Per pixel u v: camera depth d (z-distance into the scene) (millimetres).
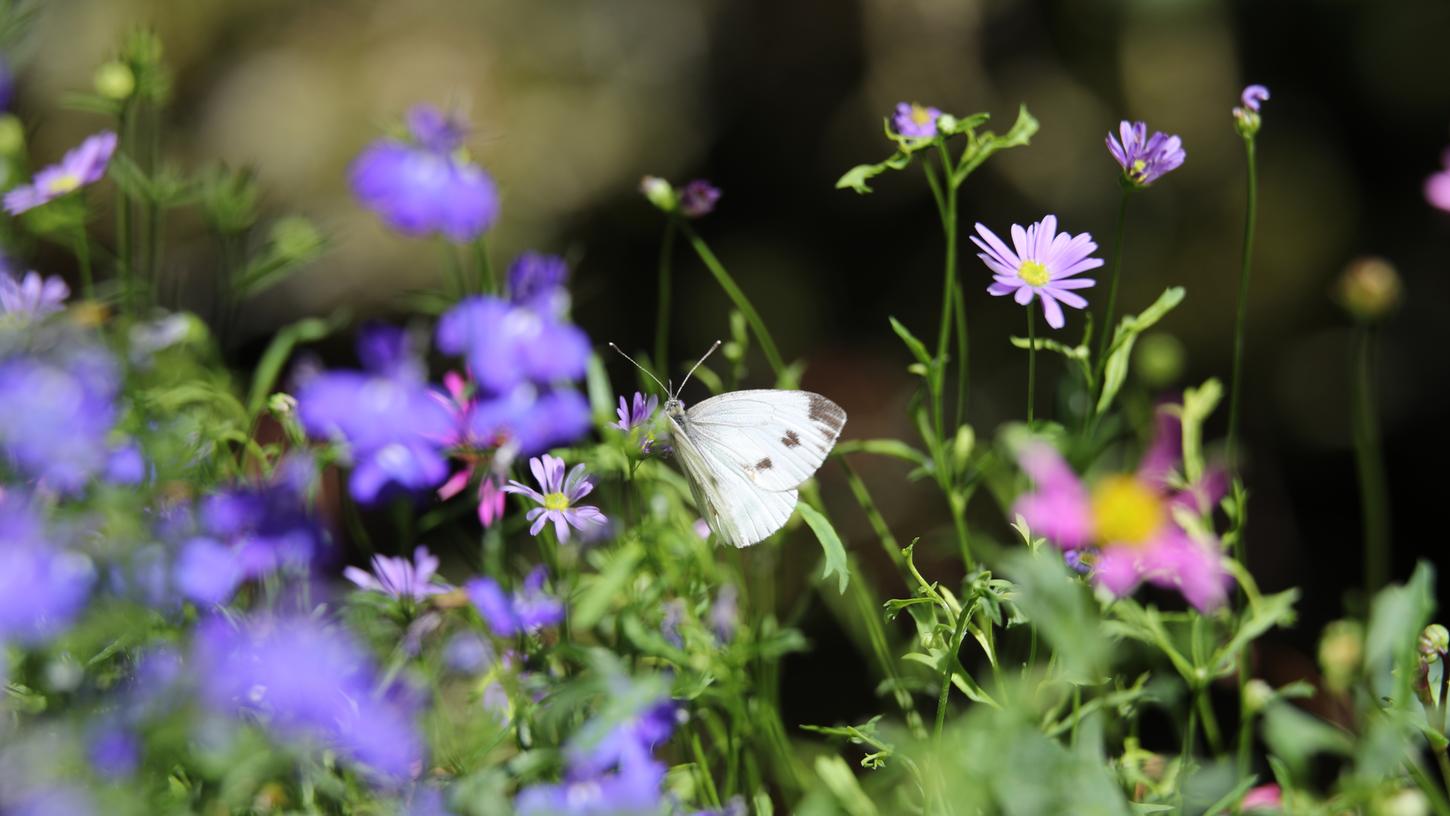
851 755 493
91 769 400
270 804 414
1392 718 412
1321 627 1045
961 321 445
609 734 408
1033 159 1107
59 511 417
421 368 441
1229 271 1108
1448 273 1106
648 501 454
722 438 464
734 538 456
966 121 441
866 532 932
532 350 450
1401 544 1090
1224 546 442
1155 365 478
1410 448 1087
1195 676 432
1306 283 1115
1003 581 409
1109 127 1104
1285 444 1104
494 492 437
